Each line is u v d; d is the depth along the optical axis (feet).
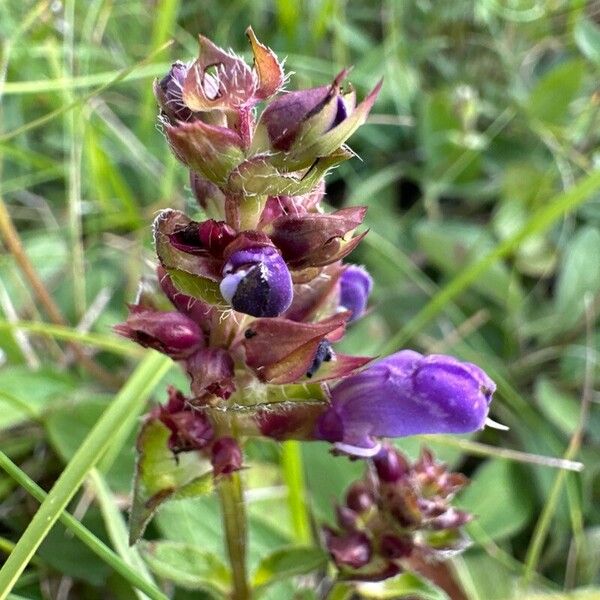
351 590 0.20
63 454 0.23
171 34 0.32
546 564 0.26
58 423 0.24
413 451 0.26
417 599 0.22
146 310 0.15
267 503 0.24
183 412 0.16
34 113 0.34
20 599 0.18
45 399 0.25
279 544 0.23
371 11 0.43
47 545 0.22
